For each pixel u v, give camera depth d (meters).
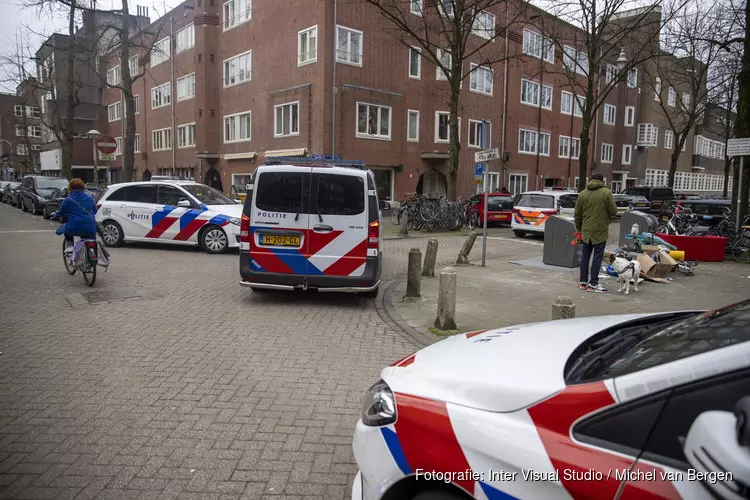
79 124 47.25
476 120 29.17
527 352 2.27
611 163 41.66
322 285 7.24
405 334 6.19
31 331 5.92
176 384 4.50
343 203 7.18
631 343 2.21
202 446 3.47
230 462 3.29
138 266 10.27
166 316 6.68
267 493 2.97
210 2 29.75
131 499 2.88
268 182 7.23
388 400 2.21
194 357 5.19
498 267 11.18
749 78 12.86
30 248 12.52
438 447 1.94
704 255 12.19
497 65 29.80
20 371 4.73
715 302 7.97
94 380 4.55
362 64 24.02
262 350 5.46
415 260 7.94
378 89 24.67
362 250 7.21
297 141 24.45
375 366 5.07
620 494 1.54
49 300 7.37
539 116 33.47
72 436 3.57
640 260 9.56
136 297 7.65
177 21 33.53
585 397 1.74
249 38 27.34
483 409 1.92
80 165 46.50
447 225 19.83
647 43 19.20
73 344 5.50
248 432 3.68
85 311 6.82
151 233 12.42
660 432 1.57
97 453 3.36
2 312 6.68
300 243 7.21
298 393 4.37
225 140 30.08
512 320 6.84
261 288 7.46
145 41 37.66
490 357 2.27
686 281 9.64
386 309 7.40
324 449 3.47
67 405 4.05
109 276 9.15
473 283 9.33
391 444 2.09
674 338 2.02
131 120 22.67
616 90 40.91
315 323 6.57
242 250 7.30
